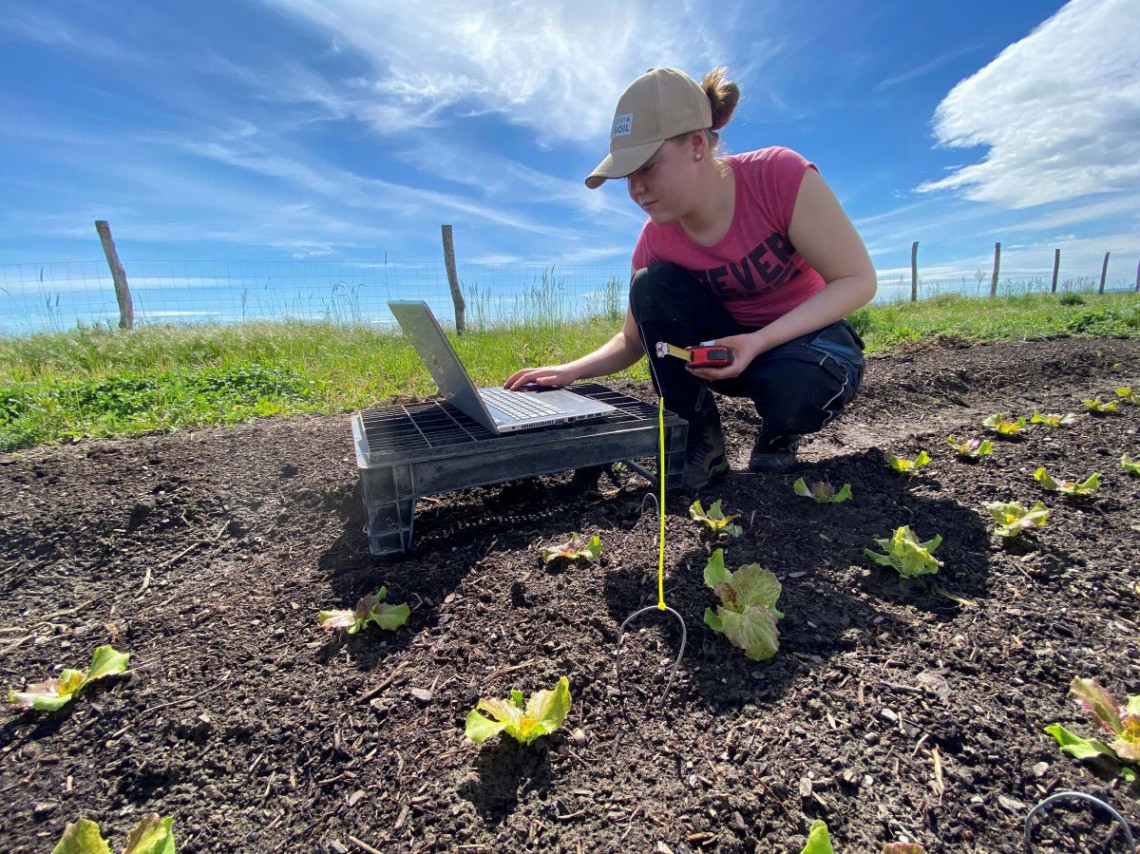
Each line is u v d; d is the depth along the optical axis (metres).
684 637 1.30
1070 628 1.42
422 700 1.30
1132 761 1.04
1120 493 2.15
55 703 1.32
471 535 2.09
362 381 4.88
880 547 1.82
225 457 2.85
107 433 3.42
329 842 1.01
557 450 2.07
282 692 1.36
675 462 2.30
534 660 1.39
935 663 1.33
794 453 2.65
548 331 7.75
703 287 2.41
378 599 1.60
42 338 6.59
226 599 1.80
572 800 1.06
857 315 8.17
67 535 2.20
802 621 1.47
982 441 2.83
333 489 2.44
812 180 1.99
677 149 1.83
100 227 8.06
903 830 0.97
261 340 6.71
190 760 1.20
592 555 1.78
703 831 0.99
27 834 1.05
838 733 1.16
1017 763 1.08
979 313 11.30
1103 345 6.08
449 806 1.06
